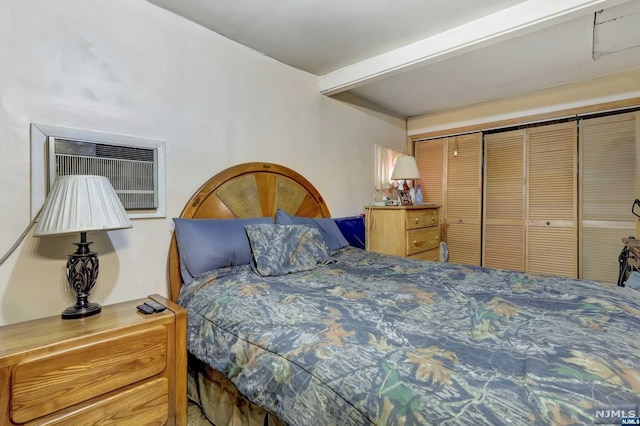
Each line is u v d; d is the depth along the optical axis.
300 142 2.70
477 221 3.69
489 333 1.01
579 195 3.10
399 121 4.04
